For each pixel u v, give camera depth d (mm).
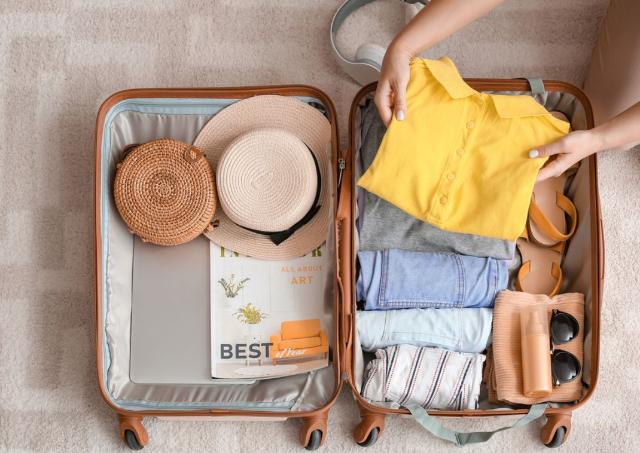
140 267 1455
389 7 1678
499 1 1262
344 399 1531
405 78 1277
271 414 1391
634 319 1569
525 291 1467
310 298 1442
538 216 1435
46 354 1563
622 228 1604
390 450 1515
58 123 1641
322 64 1661
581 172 1440
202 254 1455
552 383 1383
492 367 1430
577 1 1663
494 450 1513
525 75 1660
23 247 1601
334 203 1422
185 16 1673
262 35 1669
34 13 1671
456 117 1326
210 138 1464
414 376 1379
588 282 1407
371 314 1412
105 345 1414
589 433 1526
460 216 1333
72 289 1587
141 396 1422
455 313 1407
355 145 1427
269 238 1445
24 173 1623
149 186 1387
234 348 1431
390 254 1411
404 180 1324
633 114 1271
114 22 1669
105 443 1526
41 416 1539
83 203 1614
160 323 1443
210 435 1525
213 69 1662
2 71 1659
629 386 1543
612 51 1455
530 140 1314
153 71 1661
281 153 1381
